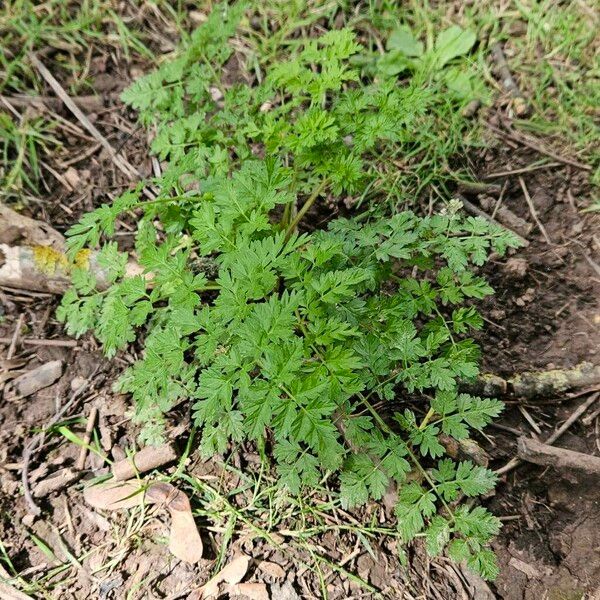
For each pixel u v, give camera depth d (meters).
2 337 0.44
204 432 0.38
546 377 0.42
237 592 0.36
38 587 0.36
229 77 0.56
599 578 0.36
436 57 0.55
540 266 0.47
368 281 0.38
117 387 0.42
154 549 0.37
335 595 0.36
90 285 0.42
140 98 0.46
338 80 0.39
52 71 0.55
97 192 0.51
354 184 0.40
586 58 0.55
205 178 0.42
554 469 0.39
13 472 0.39
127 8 0.59
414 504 0.35
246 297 0.34
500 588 0.37
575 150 0.51
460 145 0.52
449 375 0.36
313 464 0.36
